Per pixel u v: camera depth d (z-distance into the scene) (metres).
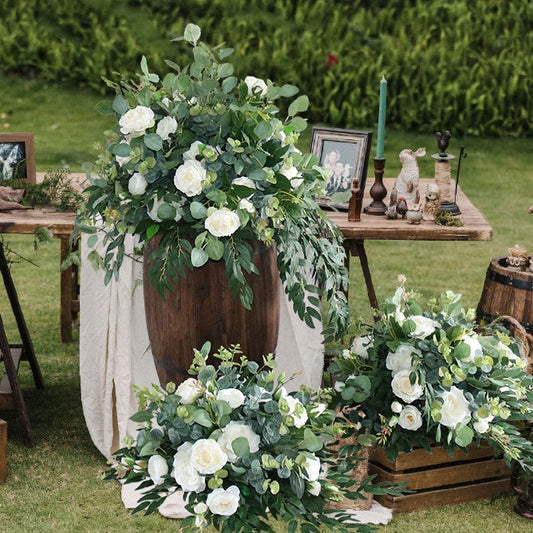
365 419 3.43
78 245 5.80
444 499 4.12
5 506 4.05
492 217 8.48
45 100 10.67
